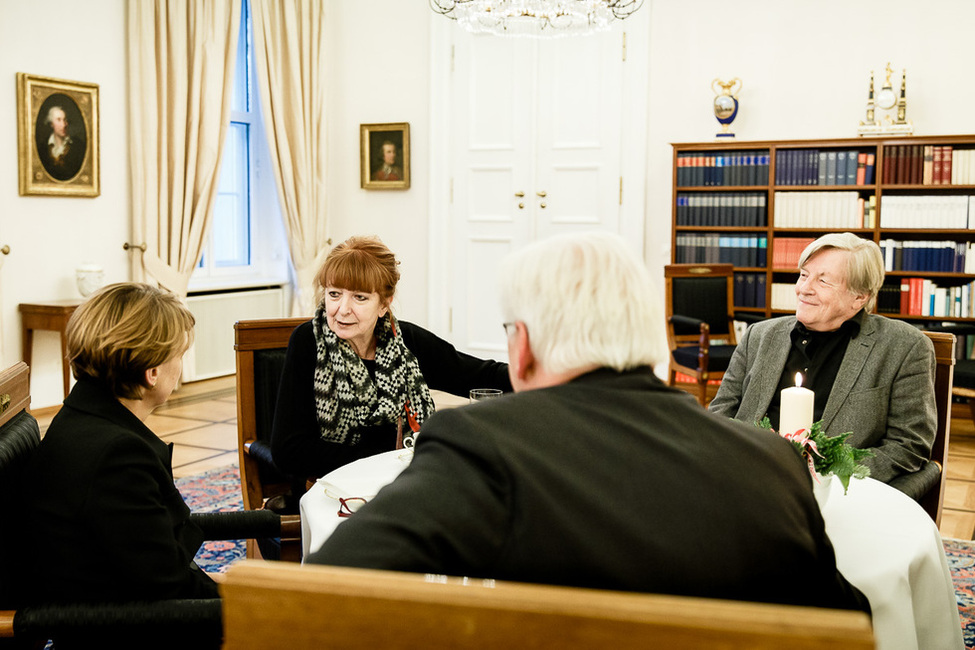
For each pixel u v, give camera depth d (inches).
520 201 299.4
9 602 61.2
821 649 26.4
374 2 311.6
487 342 309.1
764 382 107.4
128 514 59.7
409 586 29.5
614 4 184.9
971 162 229.1
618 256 44.8
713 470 41.3
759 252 255.8
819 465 67.4
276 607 30.0
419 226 314.0
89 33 243.4
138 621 58.5
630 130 282.2
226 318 292.2
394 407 103.5
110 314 62.9
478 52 299.9
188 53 263.0
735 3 265.4
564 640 28.3
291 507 107.1
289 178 299.6
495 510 38.3
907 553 63.2
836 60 255.8
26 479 61.9
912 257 238.1
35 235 232.2
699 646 27.3
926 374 99.5
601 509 38.8
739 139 268.8
